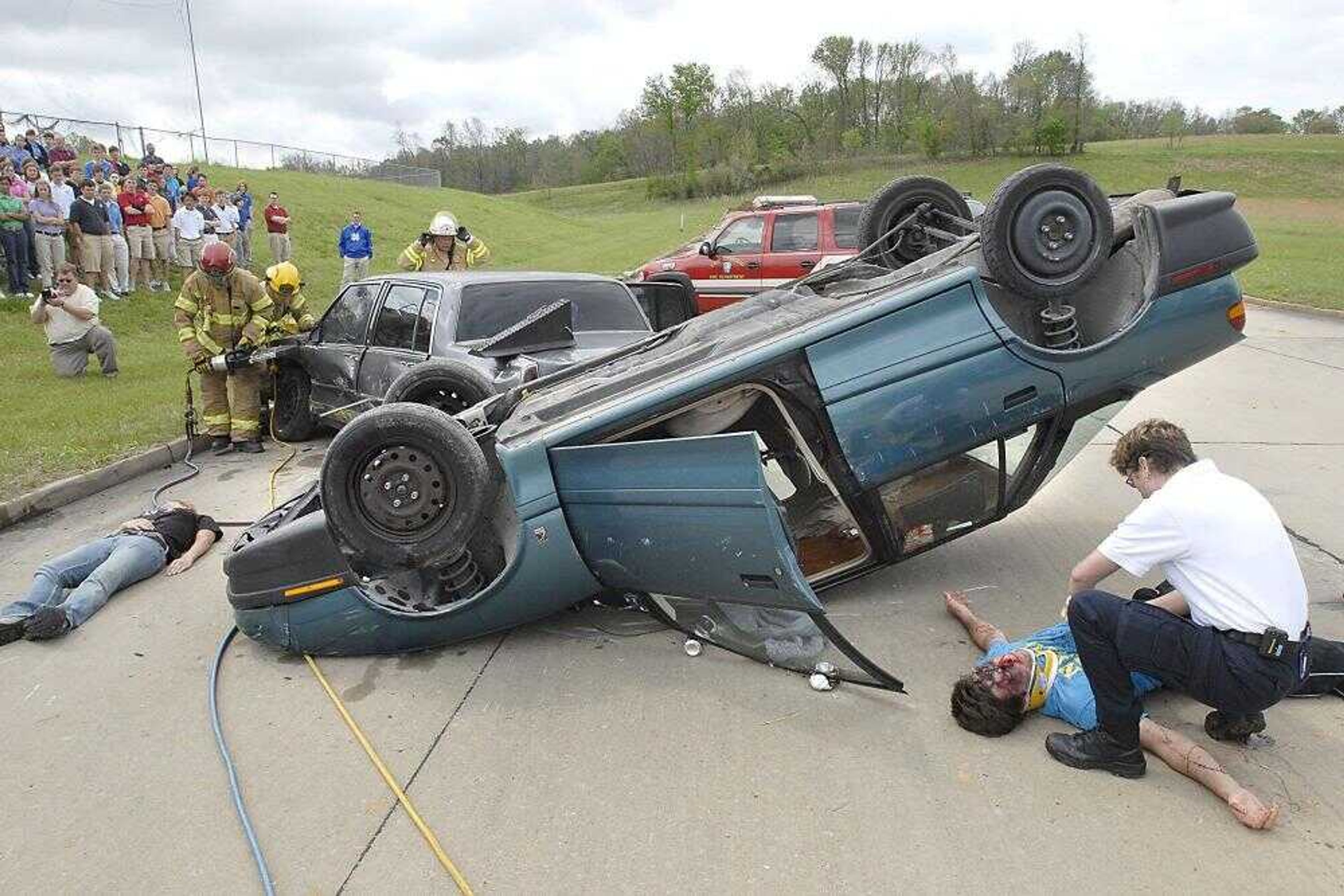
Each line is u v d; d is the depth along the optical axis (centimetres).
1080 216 419
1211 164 6575
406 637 434
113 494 748
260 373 872
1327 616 436
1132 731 318
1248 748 336
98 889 295
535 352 628
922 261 486
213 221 1856
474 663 431
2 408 968
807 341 400
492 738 368
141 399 1015
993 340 415
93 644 468
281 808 332
